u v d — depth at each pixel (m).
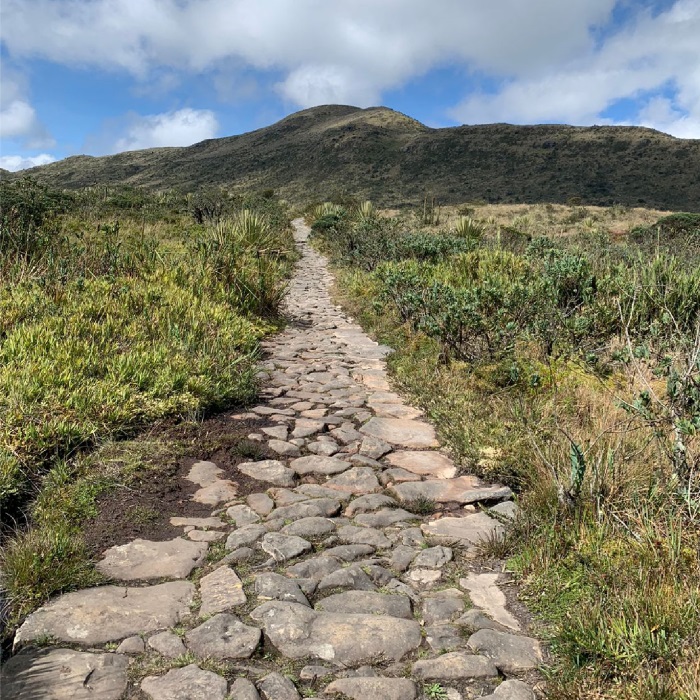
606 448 3.77
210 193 26.72
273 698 2.11
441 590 2.83
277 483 3.96
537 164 118.12
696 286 6.44
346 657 2.34
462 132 135.00
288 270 16.61
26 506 3.40
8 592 2.63
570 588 2.74
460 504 3.74
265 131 180.88
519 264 10.20
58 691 2.10
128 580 2.82
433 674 2.26
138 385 4.99
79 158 173.12
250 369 6.15
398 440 4.74
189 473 4.00
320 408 5.46
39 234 9.11
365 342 8.26
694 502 3.01
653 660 2.19
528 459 3.98
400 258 14.20
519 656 2.38
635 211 41.94
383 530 3.40
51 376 4.59
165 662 2.28
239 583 2.80
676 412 3.29
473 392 5.46
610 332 6.28
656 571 2.65
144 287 7.91
